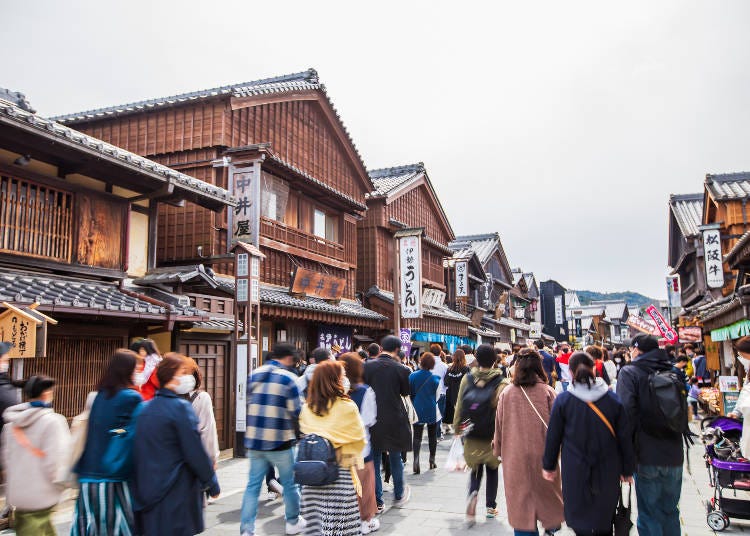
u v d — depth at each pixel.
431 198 28.28
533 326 53.34
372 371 7.12
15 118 7.41
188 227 13.60
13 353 6.15
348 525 4.62
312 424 4.68
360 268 22.58
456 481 8.60
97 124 15.41
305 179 15.91
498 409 5.43
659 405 4.74
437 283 28.61
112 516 3.92
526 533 4.96
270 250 15.23
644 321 19.28
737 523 6.29
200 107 14.33
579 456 4.45
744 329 11.87
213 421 5.94
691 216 26.97
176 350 10.48
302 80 18.30
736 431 6.24
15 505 4.27
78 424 4.15
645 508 4.87
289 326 16.16
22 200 8.45
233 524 6.48
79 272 9.22
